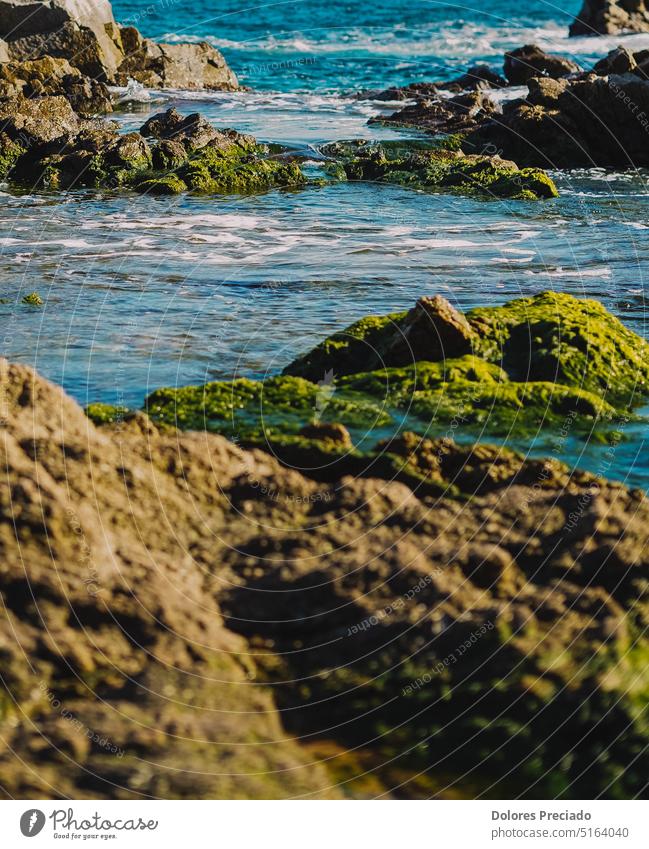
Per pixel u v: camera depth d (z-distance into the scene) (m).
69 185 18.30
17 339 9.80
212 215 15.92
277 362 9.33
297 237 14.48
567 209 16.86
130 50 29.95
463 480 6.05
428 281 12.27
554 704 4.14
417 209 16.62
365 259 13.26
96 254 13.28
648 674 4.23
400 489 5.76
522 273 12.70
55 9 28.16
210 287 11.86
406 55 37.22
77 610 4.41
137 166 18.77
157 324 10.41
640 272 12.80
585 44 37.69
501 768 4.05
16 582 4.46
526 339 8.18
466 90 28.88
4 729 3.97
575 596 4.64
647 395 7.94
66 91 25.62
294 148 21.00
